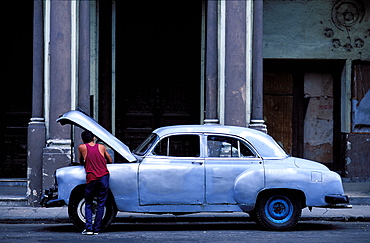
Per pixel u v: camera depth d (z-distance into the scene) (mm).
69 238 8555
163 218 10719
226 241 8242
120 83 15094
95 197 9352
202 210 9211
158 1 15234
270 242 8164
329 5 15711
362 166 15680
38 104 12273
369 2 15773
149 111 15180
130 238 8555
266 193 9352
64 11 12227
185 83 15227
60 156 12000
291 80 15836
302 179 9258
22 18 14914
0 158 14789
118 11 15047
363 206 12344
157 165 9195
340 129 15859
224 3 12547
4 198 12188
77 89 12312
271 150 9469
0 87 14852
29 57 14938
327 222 10766
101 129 9352
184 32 15250
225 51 12516
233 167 9258
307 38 15656
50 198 9320
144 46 15195
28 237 8672
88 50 12352
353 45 15742
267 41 15586
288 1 15617
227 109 12477
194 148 9398
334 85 15953
